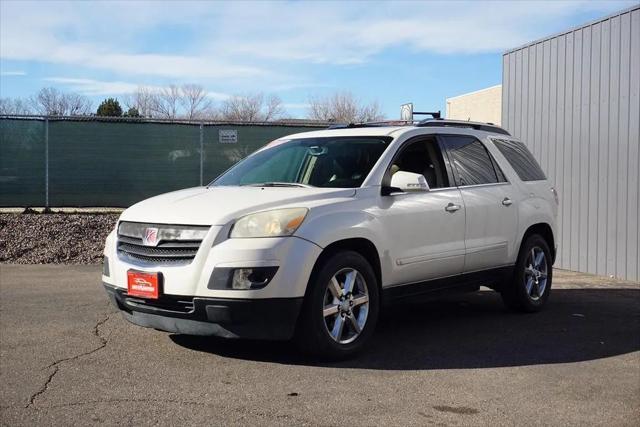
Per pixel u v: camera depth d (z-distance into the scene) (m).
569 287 9.61
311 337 5.33
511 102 12.91
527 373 5.40
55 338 6.23
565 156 11.44
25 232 12.33
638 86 9.91
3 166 14.56
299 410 4.45
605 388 5.07
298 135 7.24
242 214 5.28
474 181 7.09
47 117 14.75
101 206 15.25
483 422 4.34
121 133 15.31
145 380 5.02
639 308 8.06
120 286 5.58
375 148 6.35
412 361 5.66
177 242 5.33
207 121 15.93
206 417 4.30
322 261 5.41
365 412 4.45
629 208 10.12
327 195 5.68
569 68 11.30
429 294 6.50
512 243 7.38
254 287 5.04
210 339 6.20
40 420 4.22
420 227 6.24
